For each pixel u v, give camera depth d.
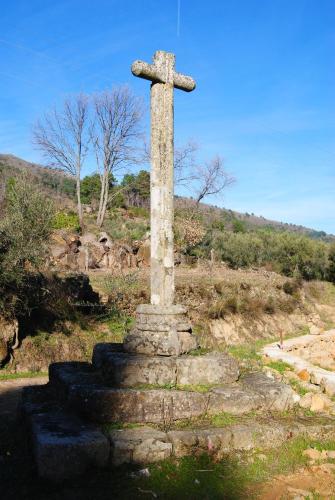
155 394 5.59
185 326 6.58
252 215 119.50
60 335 12.68
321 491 4.62
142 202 59.34
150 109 6.93
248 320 18.12
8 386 9.60
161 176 6.76
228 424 5.54
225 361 6.38
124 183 58.16
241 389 6.17
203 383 6.19
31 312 12.55
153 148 6.81
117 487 4.46
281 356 11.79
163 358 6.11
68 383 5.90
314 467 5.10
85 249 21.45
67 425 5.14
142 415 5.49
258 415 5.95
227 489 4.58
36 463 4.69
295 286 23.97
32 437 5.08
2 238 11.57
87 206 48.91
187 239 29.56
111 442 4.86
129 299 15.48
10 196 12.53
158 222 6.72
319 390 8.11
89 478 4.61
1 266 11.23
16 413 6.89
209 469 4.90
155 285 6.70
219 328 16.56
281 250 35.28
